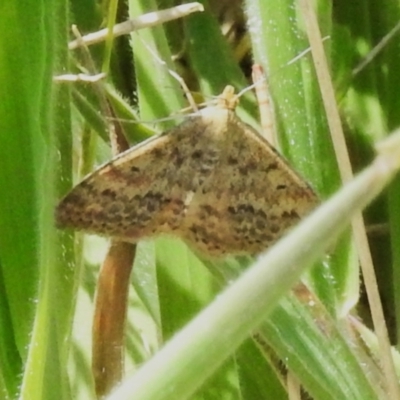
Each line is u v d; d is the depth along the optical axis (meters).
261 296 0.08
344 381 0.14
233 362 0.15
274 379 0.16
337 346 0.14
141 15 0.15
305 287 0.14
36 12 0.12
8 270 0.12
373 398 0.14
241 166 0.14
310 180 0.15
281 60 0.15
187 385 0.09
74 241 0.14
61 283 0.14
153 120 0.15
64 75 0.13
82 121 0.15
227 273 0.14
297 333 0.14
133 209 0.14
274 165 0.14
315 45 0.13
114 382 0.14
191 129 0.14
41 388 0.12
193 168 0.14
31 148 0.12
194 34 0.16
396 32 0.16
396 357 0.15
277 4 0.15
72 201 0.13
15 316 0.12
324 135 0.15
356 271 0.15
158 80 0.15
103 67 0.15
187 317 0.15
